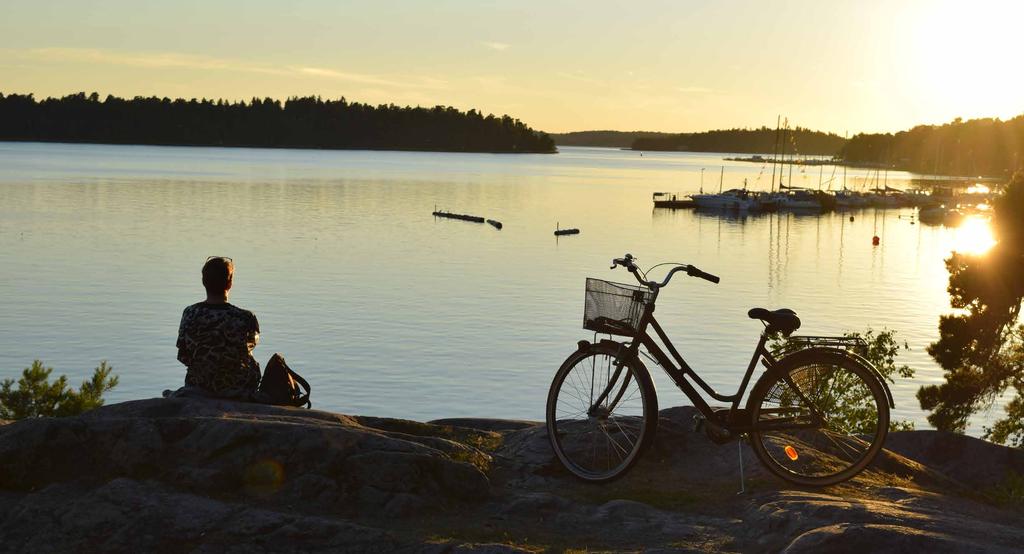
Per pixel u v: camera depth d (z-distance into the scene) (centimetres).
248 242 10694
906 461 682
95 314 5922
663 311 6756
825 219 16538
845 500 557
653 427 599
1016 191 2164
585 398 627
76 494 531
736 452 662
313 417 663
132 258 8931
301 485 550
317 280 7938
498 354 5066
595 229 13638
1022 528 563
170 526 500
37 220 12344
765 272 9500
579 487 619
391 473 561
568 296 7356
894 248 11956
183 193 17962
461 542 492
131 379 4234
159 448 562
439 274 8525
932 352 2233
